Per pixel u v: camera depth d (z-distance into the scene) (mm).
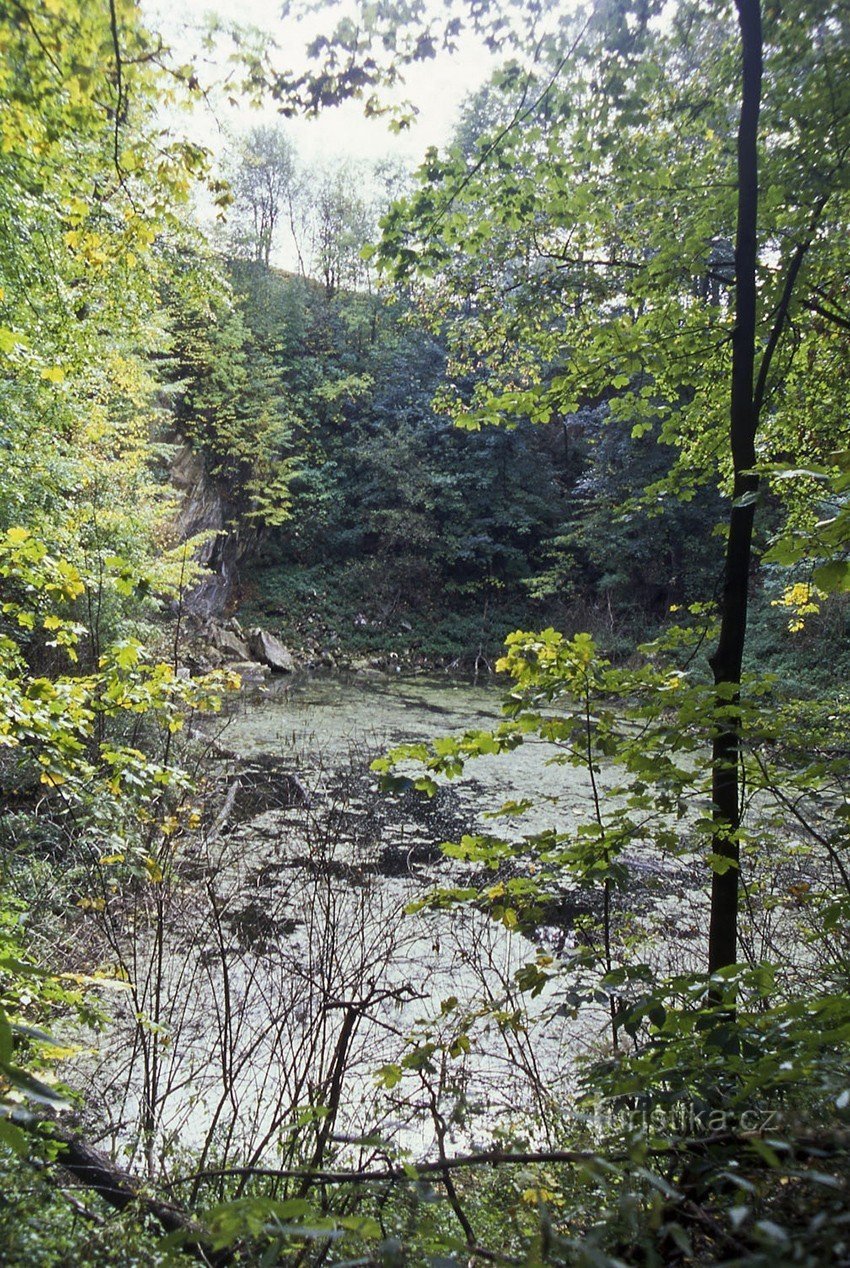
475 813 9117
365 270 34500
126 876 4930
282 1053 3203
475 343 5266
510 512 28969
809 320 4754
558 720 2695
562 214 4344
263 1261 876
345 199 34906
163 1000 3930
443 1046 2166
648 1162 1335
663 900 5477
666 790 2596
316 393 31109
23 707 3125
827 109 3697
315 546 30562
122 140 3496
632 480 23312
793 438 5426
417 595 29797
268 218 35062
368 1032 3744
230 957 4383
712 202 4086
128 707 3420
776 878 4082
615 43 3477
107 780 3516
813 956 3705
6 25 2680
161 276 9570
